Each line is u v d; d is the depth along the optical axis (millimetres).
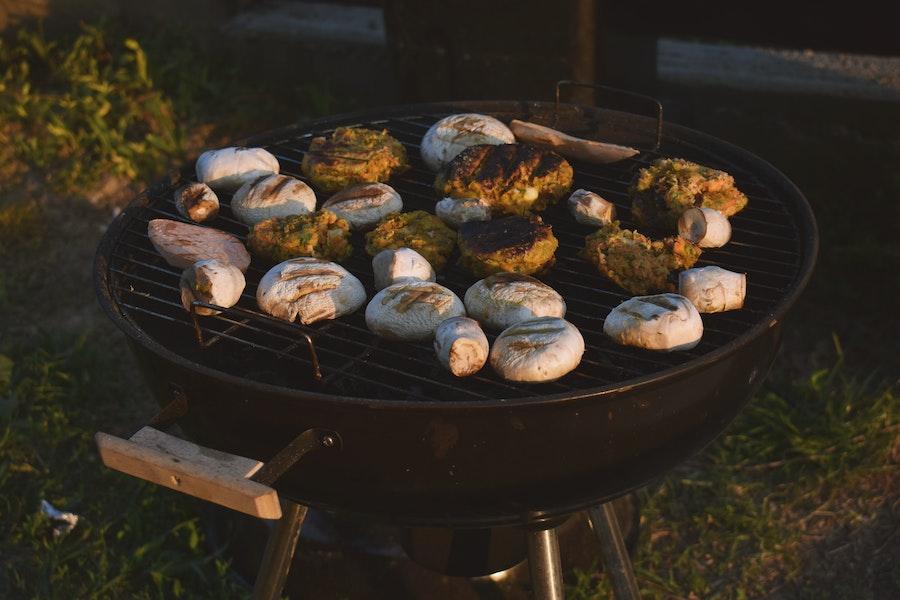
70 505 2590
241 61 4148
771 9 2947
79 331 3180
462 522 1575
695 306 1687
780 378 2838
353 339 1711
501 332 1661
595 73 2994
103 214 3633
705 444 1646
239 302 1788
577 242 1928
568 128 2260
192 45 4195
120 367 3055
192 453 1429
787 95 3293
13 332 3184
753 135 3398
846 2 2854
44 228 3578
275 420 1502
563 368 1540
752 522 2488
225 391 1505
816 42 2975
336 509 1606
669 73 3447
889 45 2904
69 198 3678
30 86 4160
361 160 2061
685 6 2996
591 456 1512
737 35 3047
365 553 2246
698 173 1946
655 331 1577
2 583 2420
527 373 1532
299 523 1973
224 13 4109
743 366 1608
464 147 2088
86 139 3844
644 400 1479
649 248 1798
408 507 1561
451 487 1519
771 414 2688
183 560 2436
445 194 1986
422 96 3201
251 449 1586
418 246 1840
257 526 2348
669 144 2180
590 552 2414
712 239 1839
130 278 1852
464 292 1799
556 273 1846
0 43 4238
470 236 1815
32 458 2729
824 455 2600
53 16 4305
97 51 4180
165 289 1857
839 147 3271
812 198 3289
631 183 1994
